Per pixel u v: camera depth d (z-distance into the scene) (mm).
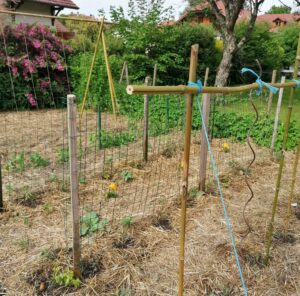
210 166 4719
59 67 8898
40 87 8719
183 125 6379
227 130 6246
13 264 2541
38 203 3469
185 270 2561
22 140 5719
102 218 3223
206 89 1554
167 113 6422
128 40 10984
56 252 2678
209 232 3082
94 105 8234
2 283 2357
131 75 10977
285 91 13906
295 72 2377
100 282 2396
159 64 11070
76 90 9266
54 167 4453
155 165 4691
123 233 2967
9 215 3213
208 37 13805
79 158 4816
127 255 2688
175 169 4559
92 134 6004
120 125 6801
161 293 2340
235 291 2389
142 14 10953
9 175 4102
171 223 3203
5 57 8078
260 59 15648
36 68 8641
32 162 4535
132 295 2312
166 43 11195
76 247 2320
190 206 3559
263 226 3213
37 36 8844
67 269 2459
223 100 7586
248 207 3584
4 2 12438
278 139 5664
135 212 3365
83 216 3188
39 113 8203
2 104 8336
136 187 3961
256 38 15508
